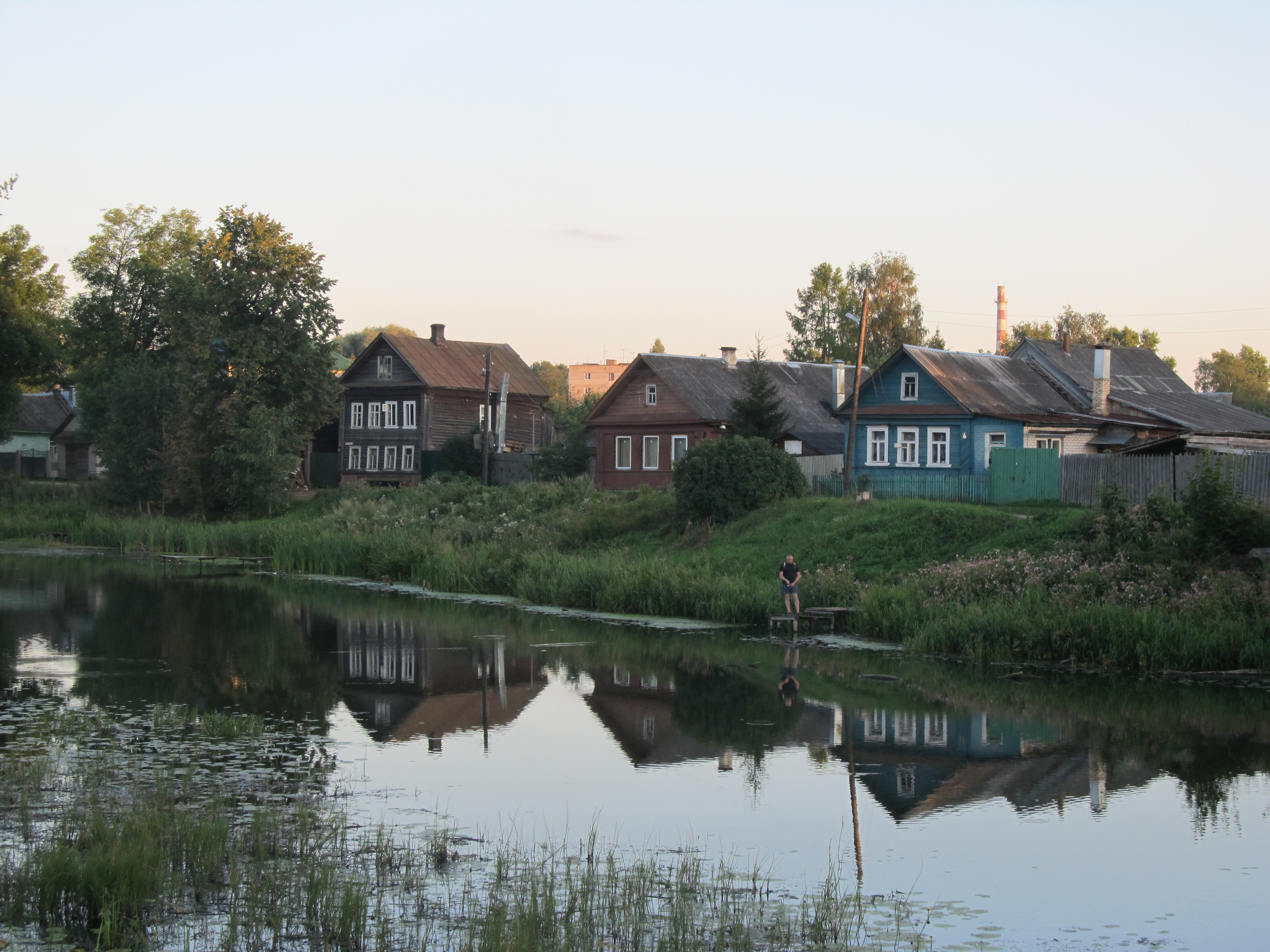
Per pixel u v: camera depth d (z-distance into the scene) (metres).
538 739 18.78
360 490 60.38
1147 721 20.17
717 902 11.59
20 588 38.72
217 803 13.94
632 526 43.25
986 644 26.31
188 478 60.25
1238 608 24.61
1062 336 56.66
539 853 13.04
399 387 70.50
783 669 25.16
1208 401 55.25
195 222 78.12
